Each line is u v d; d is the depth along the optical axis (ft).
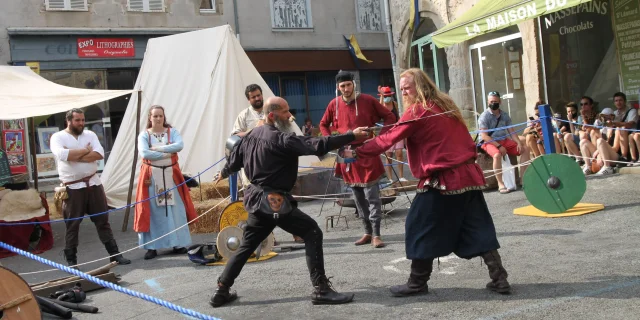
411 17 58.13
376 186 21.93
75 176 23.29
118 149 40.88
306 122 71.72
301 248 23.24
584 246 18.94
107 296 18.57
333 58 75.66
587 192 27.73
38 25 60.95
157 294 18.33
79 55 62.34
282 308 15.60
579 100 40.52
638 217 21.90
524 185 24.66
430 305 14.57
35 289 18.04
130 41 64.64
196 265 22.08
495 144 31.27
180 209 24.49
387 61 79.20
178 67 41.52
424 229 14.90
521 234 21.48
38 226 29.14
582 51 39.88
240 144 16.34
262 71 71.41
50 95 30.91
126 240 29.68
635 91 36.78
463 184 14.53
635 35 36.47
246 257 16.25
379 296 15.79
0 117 26.86
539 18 42.42
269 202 15.40
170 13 67.05
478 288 15.58
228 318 15.16
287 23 73.72
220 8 69.82
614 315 12.78
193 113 40.29
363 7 78.13
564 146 34.63
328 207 33.94
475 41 50.96
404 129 14.65
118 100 64.39
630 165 30.99
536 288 15.12
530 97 43.60
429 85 15.07
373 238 21.98
